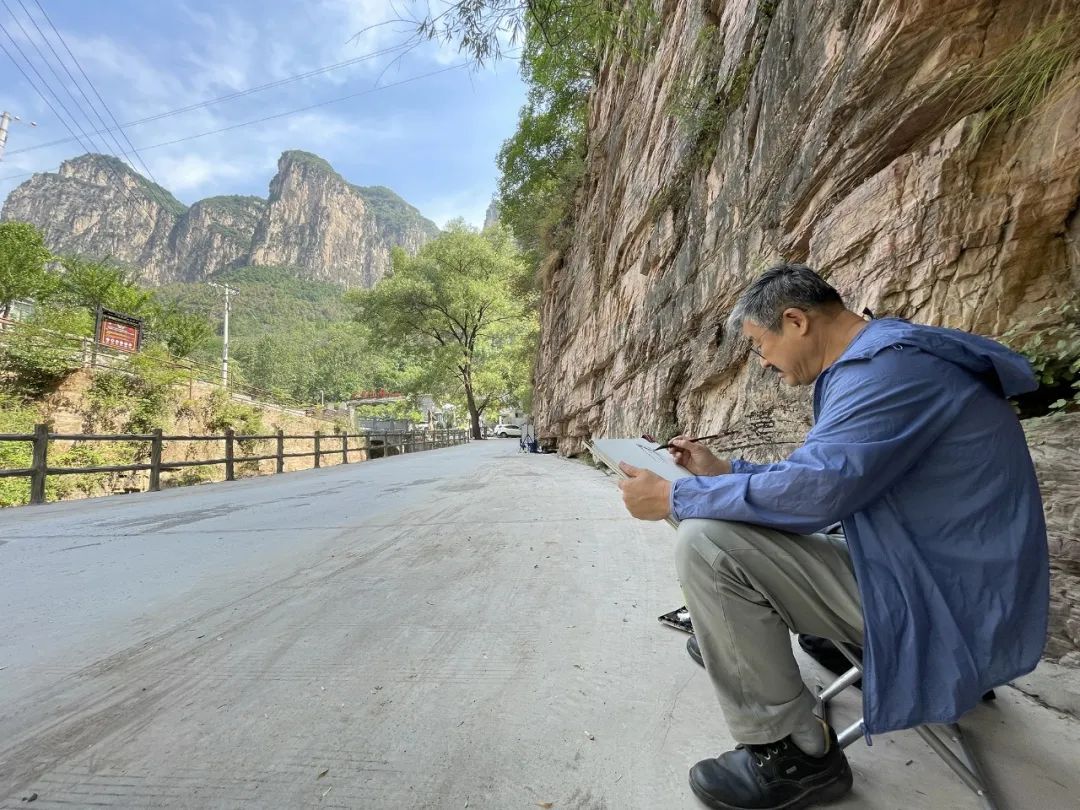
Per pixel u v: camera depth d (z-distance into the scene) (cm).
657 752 137
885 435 101
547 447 1834
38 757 144
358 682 181
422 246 3850
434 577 298
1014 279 209
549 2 269
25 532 516
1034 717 144
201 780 131
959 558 100
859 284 282
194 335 2850
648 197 749
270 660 201
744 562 114
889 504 105
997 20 217
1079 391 185
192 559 371
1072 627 155
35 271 2305
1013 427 104
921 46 238
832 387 114
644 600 246
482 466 1132
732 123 498
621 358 873
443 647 206
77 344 1510
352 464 1620
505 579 288
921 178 242
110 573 342
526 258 2025
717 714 152
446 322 3775
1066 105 192
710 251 529
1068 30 188
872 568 103
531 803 120
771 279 136
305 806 121
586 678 176
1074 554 154
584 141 1342
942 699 96
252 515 561
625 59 897
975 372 106
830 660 179
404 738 146
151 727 157
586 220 1241
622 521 424
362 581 297
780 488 105
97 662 206
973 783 111
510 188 1742
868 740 110
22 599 292
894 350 107
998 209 212
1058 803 111
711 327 511
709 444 496
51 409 1401
